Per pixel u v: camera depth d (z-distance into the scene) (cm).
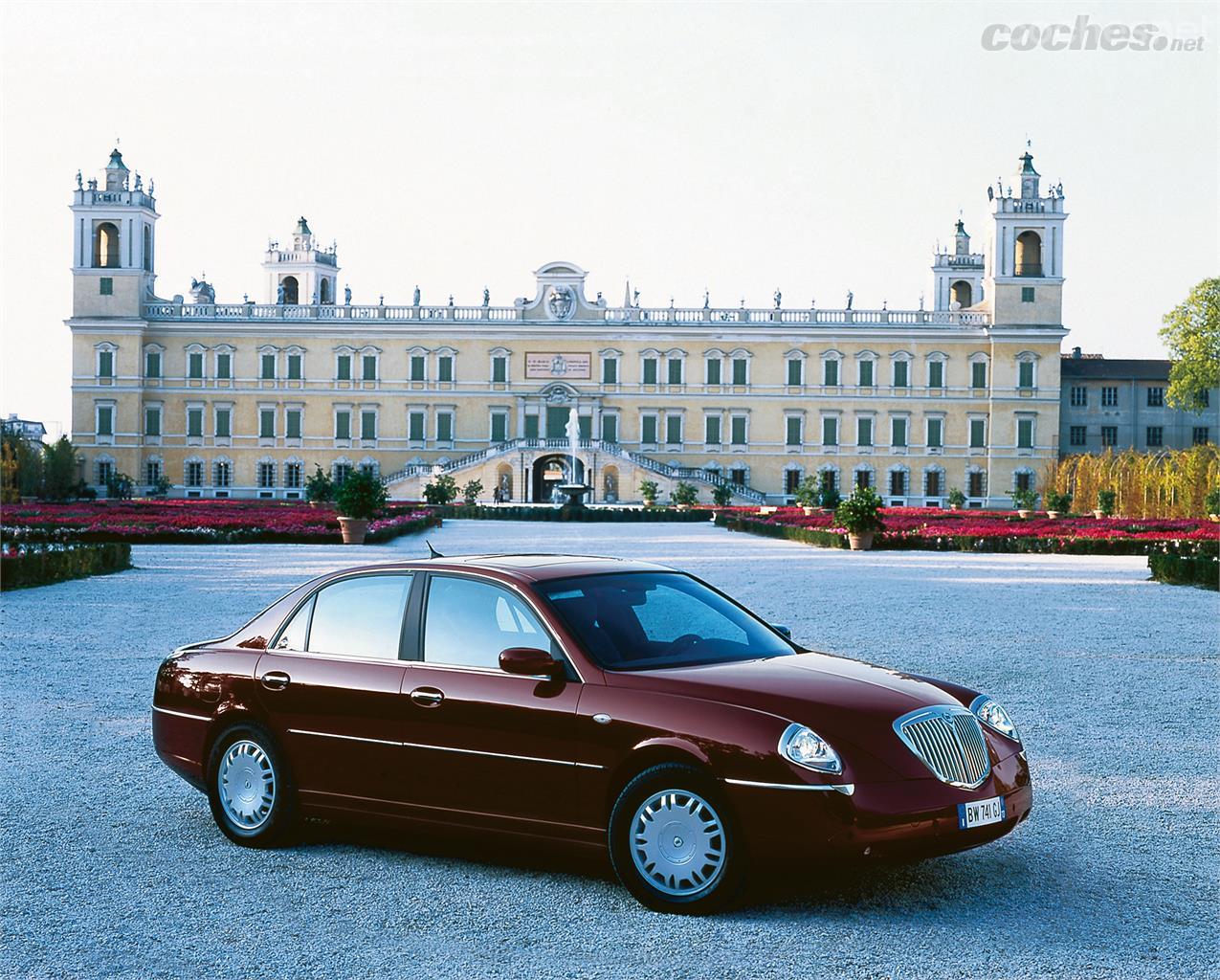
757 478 11025
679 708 780
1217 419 11175
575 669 827
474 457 10575
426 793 863
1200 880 822
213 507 7169
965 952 693
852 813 733
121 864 870
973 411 10888
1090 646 1941
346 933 731
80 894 803
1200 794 1042
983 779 791
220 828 951
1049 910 764
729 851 752
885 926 738
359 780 890
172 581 3042
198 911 770
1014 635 2078
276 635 966
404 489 10581
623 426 11019
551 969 673
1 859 877
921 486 10950
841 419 10988
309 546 4641
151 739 1263
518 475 10569
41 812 1001
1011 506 10806
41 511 6044
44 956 694
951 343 10888
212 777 946
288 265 13750
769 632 948
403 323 11006
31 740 1255
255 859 887
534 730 820
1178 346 10450
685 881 766
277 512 6594
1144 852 883
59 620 2209
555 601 866
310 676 917
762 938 719
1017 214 10750
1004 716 862
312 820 1005
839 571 3553
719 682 800
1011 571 3641
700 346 11025
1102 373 11238
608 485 10625
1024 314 10781
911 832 745
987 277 11138
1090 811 993
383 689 884
